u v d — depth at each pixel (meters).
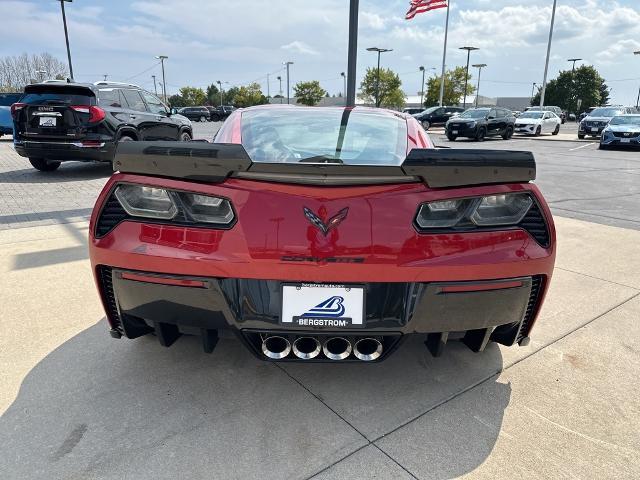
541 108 34.28
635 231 5.11
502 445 1.81
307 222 1.70
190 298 1.77
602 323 2.88
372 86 60.75
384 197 1.74
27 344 2.46
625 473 1.69
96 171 9.27
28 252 3.93
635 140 16.89
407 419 1.95
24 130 7.90
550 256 1.87
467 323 1.83
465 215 1.78
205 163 1.73
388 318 1.76
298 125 2.57
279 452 1.75
